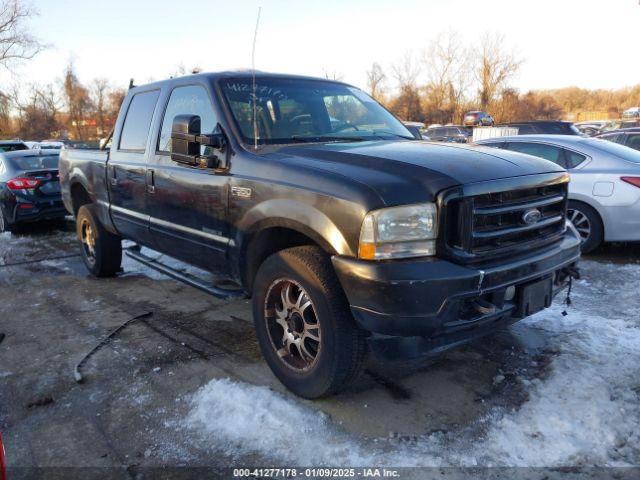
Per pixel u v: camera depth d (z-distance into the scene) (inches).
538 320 172.7
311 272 119.6
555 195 131.3
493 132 721.0
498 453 108.0
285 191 126.0
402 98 1643.7
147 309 198.2
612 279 222.4
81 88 1876.2
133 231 200.5
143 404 130.3
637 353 144.9
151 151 181.9
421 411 124.0
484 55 1461.6
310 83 178.2
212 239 153.4
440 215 108.4
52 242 336.5
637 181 248.2
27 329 181.6
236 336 171.2
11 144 677.3
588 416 117.6
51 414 127.1
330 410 124.9
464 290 107.1
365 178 114.1
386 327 107.7
